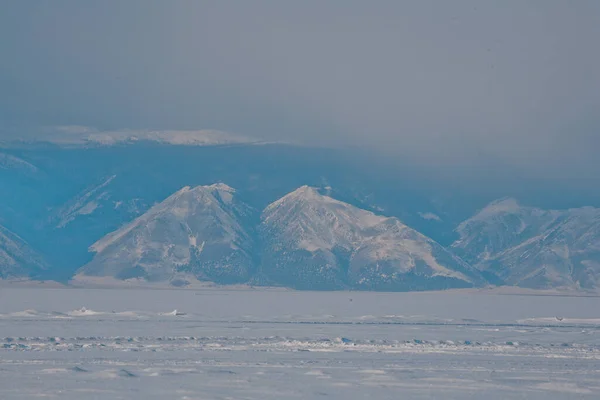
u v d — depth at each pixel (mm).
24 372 183625
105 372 182375
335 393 165000
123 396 158375
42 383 170375
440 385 174500
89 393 160750
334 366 199375
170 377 179625
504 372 192750
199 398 157875
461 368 198500
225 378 179500
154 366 195625
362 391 167250
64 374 181125
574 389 170625
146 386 168750
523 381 179625
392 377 183500
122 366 194875
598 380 182375
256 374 185250
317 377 182375
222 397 159250
